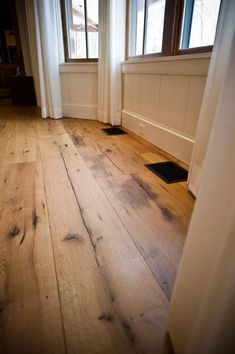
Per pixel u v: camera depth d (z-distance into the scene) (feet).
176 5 4.99
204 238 1.14
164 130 5.92
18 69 14.57
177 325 1.56
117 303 2.11
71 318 1.98
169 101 5.59
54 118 10.08
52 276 2.37
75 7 8.76
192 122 4.91
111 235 2.98
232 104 0.93
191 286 1.31
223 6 2.87
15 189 4.09
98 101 9.33
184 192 4.09
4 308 2.05
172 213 3.47
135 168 5.06
